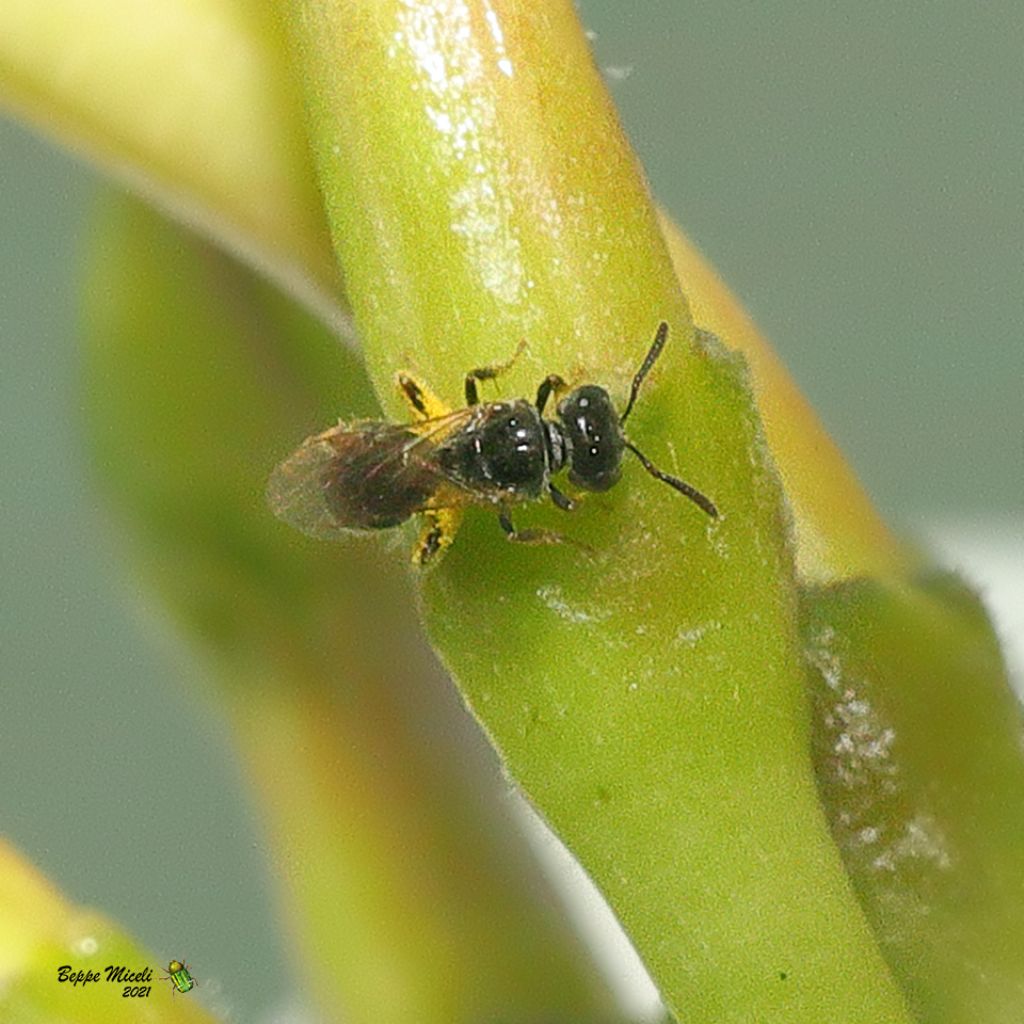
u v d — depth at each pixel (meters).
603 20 0.25
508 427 0.13
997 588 0.18
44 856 0.23
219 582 0.14
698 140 0.25
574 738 0.12
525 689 0.12
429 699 0.14
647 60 0.25
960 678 0.13
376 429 0.14
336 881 0.14
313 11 0.12
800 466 0.13
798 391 0.13
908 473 0.23
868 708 0.13
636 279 0.12
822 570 0.13
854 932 0.12
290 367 0.14
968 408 0.24
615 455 0.12
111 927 0.13
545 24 0.12
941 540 0.20
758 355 0.13
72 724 0.24
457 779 0.14
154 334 0.14
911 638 0.13
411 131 0.12
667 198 0.25
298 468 0.14
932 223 0.25
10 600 0.25
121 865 0.23
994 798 0.13
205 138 0.13
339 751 0.14
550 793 0.12
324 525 0.14
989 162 0.25
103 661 0.25
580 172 0.12
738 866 0.12
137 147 0.13
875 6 0.25
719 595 0.12
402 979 0.14
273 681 0.14
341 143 0.12
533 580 0.12
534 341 0.12
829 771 0.13
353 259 0.12
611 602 0.12
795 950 0.12
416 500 0.14
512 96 0.12
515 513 0.12
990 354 0.24
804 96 0.25
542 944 0.14
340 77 0.12
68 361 0.14
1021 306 0.24
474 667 0.12
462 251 0.12
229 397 0.14
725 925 0.12
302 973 0.14
